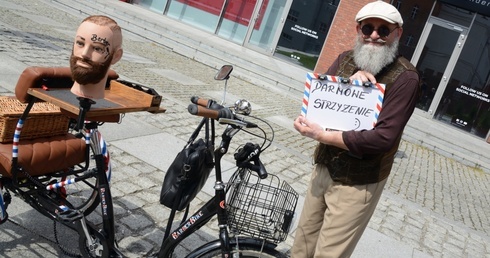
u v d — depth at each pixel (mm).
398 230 4934
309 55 13680
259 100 9703
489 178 9438
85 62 2297
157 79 8352
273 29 14023
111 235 2607
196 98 2482
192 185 2504
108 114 2389
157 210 3758
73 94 2412
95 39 2275
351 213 2412
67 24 10906
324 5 13344
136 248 3176
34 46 7602
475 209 6793
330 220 2465
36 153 2604
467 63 12180
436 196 6852
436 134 10820
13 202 3270
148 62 9609
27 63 6492
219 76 2461
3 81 5461
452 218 5965
